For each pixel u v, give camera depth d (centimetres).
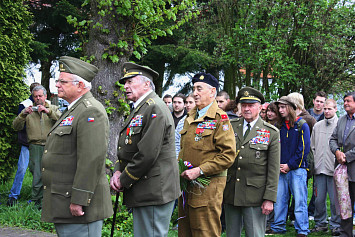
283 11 1423
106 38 648
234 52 1531
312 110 809
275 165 432
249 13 1490
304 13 1376
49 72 1677
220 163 393
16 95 782
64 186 328
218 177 404
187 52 1614
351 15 1427
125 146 361
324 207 645
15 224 586
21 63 810
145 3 638
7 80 768
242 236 591
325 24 1417
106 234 552
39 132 675
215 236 398
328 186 642
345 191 551
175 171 362
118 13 632
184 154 420
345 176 553
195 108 435
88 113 330
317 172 652
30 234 544
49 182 332
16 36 789
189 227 421
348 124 569
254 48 1477
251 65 1485
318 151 657
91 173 322
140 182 351
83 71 346
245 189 434
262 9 1446
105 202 341
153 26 698
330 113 654
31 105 680
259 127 443
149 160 340
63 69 345
